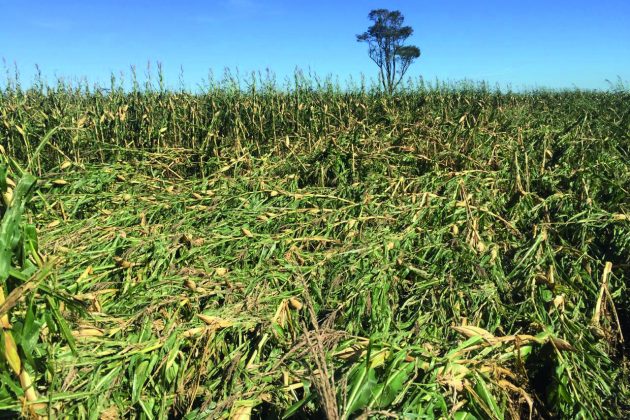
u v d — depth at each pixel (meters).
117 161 5.72
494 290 2.74
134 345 2.25
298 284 2.85
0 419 1.79
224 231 3.69
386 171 4.81
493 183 4.19
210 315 2.54
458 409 1.93
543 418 2.20
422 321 2.57
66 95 7.88
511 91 11.40
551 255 2.99
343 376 1.92
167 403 2.10
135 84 7.66
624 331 2.75
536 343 2.35
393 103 8.37
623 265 2.95
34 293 1.70
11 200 1.72
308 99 7.91
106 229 3.77
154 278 3.05
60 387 2.00
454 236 3.37
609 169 4.16
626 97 9.62
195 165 5.96
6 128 6.04
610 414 2.13
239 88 7.86
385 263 3.05
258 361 2.30
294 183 4.87
